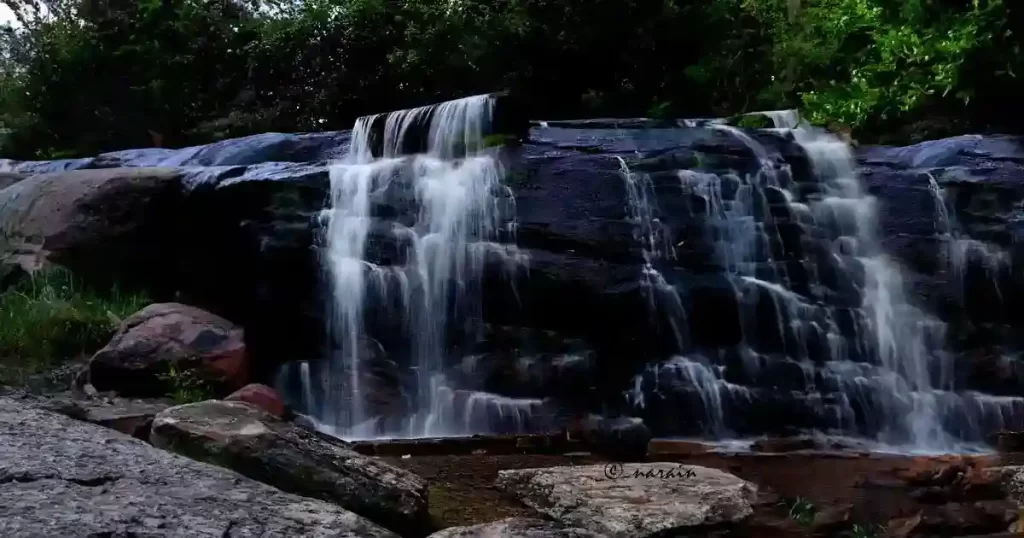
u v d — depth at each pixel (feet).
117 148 56.18
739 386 23.20
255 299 25.13
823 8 43.37
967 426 23.38
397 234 24.99
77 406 16.20
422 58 48.85
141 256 26.94
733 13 45.47
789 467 17.81
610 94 46.24
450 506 14.17
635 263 23.81
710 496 14.28
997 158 26.13
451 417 23.11
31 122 56.85
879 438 22.89
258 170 26.55
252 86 54.39
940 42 30.68
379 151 30.14
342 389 23.97
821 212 25.70
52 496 9.21
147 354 21.03
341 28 51.88
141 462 10.85
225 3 59.16
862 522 13.89
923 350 24.29
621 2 44.24
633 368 23.04
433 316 24.22
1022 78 29.55
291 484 12.23
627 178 24.66
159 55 55.52
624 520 12.96
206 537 8.67
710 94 45.55
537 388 22.86
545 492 14.51
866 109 31.37
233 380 21.59
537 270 23.61
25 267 26.37
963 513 14.42
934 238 25.13
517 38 45.75
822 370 23.88
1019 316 24.72
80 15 58.34
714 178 25.18
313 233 25.03
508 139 26.45
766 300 24.09
